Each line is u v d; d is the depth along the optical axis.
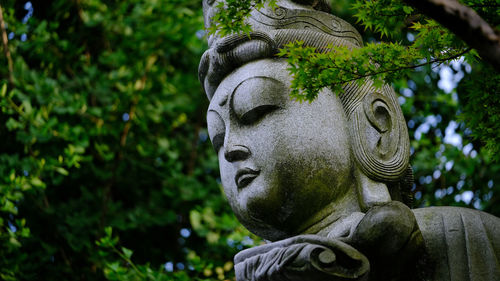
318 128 3.65
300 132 3.63
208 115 3.93
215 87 4.01
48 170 6.52
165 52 7.67
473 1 3.28
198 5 7.73
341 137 3.69
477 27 2.37
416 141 6.62
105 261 6.26
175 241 7.52
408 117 6.98
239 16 3.61
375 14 3.53
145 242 7.50
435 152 6.56
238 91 3.76
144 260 7.40
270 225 3.66
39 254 6.62
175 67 7.97
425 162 6.50
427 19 3.57
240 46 3.85
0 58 7.03
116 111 7.39
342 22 4.04
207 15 4.17
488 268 3.37
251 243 6.36
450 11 2.38
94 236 7.04
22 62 6.95
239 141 3.71
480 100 3.87
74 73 7.49
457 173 6.53
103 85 7.27
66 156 6.85
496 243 3.44
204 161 7.59
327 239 3.23
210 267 5.95
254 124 3.73
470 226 3.47
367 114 3.73
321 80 3.46
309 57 3.45
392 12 3.50
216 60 3.90
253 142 3.68
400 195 3.80
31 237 6.71
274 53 3.85
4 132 7.17
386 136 3.73
